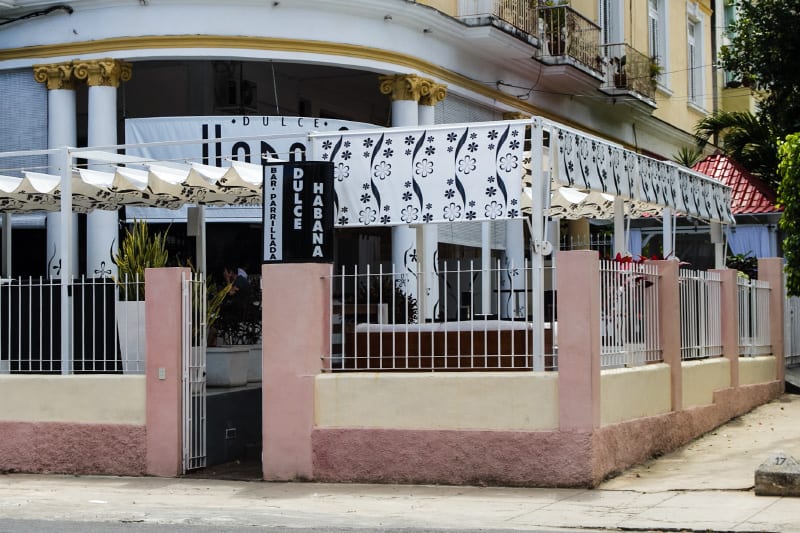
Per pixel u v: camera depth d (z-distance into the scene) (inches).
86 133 782.5
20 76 772.6
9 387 507.8
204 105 753.6
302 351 462.0
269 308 467.2
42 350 511.5
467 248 904.3
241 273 685.3
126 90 767.1
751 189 890.1
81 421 495.2
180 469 482.0
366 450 452.4
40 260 799.1
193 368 492.7
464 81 856.9
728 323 614.5
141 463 485.1
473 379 441.1
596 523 368.5
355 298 466.6
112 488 459.5
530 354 446.0
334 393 458.9
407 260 794.8
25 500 433.4
